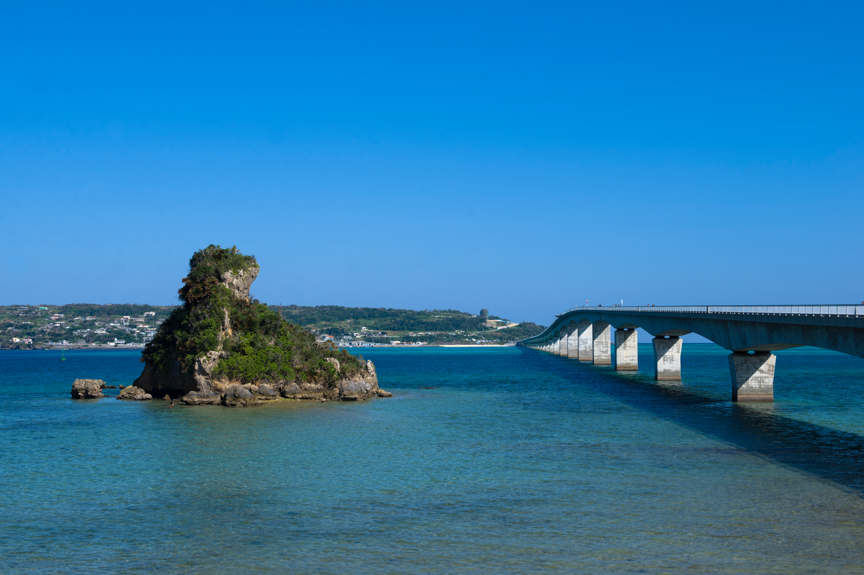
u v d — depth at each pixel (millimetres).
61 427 53781
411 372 135625
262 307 78750
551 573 23328
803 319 55062
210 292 74688
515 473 37594
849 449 44438
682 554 25047
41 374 137375
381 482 35562
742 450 44156
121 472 37875
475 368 153375
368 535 27156
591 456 42250
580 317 180500
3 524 28656
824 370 144375
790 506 31000
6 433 50938
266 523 28688
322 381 74938
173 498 32500
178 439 48094
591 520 28984
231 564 24172
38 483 35500
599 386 96562
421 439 48312
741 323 70312
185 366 71938
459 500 32125
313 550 25500
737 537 26844
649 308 107750
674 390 89312
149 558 24766
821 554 25047
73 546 26031
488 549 25594
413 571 23500
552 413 63281
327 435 49938
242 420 57406
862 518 29203
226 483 35375
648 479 36156
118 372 146125
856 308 47562
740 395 72938
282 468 38812
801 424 55844
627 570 23562
